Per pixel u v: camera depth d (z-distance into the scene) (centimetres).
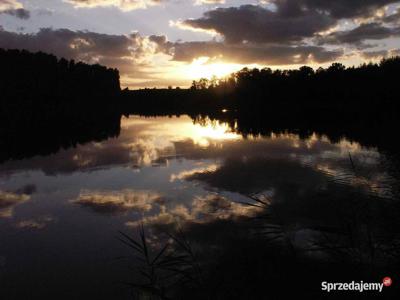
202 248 955
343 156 2303
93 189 1727
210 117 8444
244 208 1310
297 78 10388
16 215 1339
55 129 5338
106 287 794
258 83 11794
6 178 2006
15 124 5819
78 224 1223
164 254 941
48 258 955
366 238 656
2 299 759
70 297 761
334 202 1192
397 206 832
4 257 970
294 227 1006
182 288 729
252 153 2598
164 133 4628
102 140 3925
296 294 614
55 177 2019
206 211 1308
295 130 4228
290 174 1836
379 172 1606
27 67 12081
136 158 2628
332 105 7806
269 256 842
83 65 16162
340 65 10056
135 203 1464
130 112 12938
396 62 7362
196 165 2244
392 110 5509
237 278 734
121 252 979
